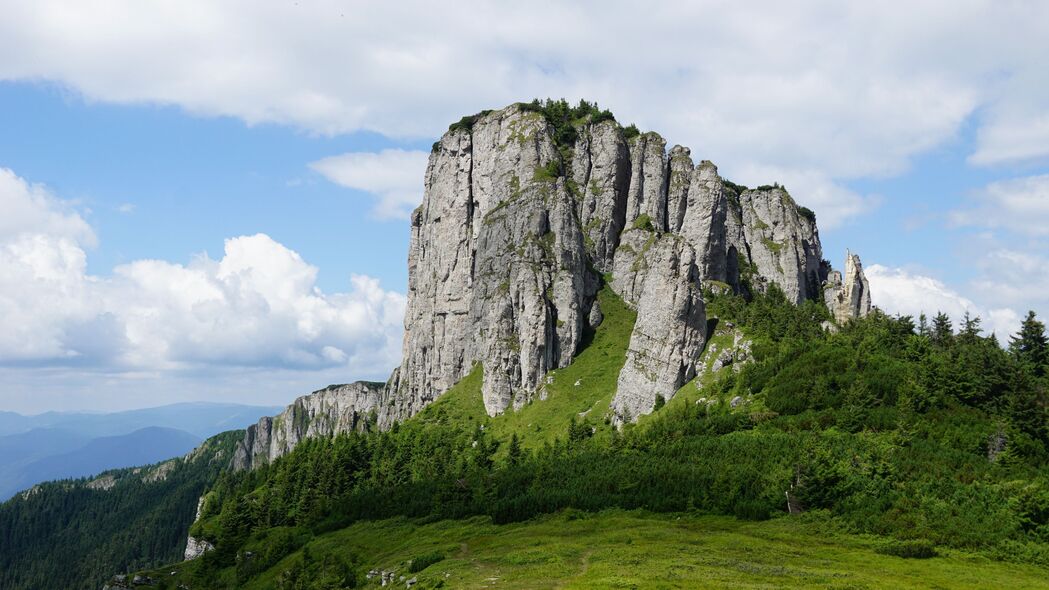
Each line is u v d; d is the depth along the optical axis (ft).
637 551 387.75
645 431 650.02
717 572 336.49
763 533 428.15
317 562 552.82
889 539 401.08
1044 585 333.01
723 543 406.21
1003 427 507.71
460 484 626.23
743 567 349.00
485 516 567.59
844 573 341.62
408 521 618.03
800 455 496.23
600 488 535.60
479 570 379.96
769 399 618.44
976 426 523.29
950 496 437.17
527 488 583.58
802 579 327.88
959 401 559.79
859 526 422.41
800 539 415.03
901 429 521.65
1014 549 380.99
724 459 526.16
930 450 492.95
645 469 536.83
